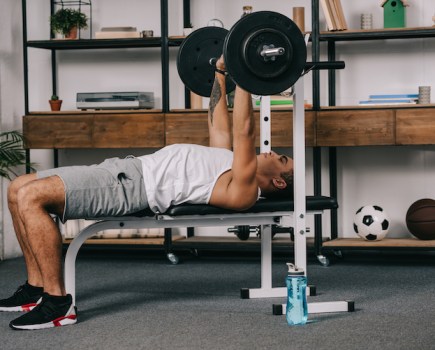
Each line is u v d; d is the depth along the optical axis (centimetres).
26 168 443
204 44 334
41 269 270
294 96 290
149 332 260
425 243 411
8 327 270
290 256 452
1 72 454
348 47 447
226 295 329
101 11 475
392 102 413
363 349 234
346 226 454
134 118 426
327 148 455
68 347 242
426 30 409
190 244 432
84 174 276
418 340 244
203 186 283
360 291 335
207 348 238
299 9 427
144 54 472
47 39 477
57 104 454
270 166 305
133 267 417
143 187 281
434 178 446
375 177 451
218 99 323
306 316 272
